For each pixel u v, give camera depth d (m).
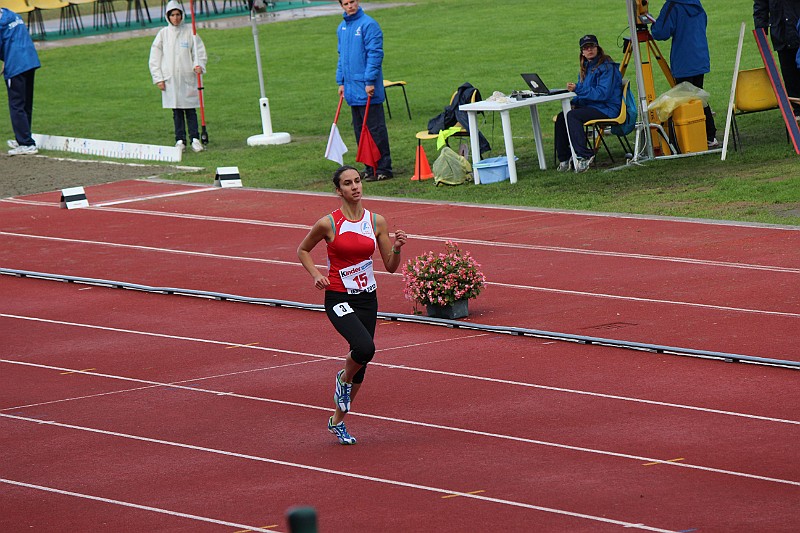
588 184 49.41
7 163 66.38
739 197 44.34
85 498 21.23
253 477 21.80
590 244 39.88
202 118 66.06
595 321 31.33
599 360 28.16
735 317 30.72
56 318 35.38
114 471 22.61
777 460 21.19
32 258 43.69
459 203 48.12
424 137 54.06
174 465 22.75
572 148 51.53
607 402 25.08
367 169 55.12
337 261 23.41
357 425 24.62
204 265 40.97
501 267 37.88
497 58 91.38
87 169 62.66
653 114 53.03
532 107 53.03
